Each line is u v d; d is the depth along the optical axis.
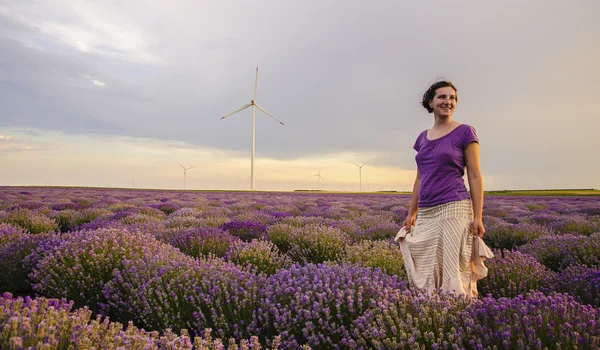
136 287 3.93
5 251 5.40
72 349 1.98
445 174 3.47
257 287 3.49
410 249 3.71
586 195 52.97
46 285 4.20
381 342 2.49
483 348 2.25
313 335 2.63
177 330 3.22
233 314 3.22
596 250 5.86
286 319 2.90
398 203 27.67
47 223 10.33
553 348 2.30
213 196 39.91
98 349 2.11
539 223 12.52
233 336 3.04
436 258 3.46
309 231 7.71
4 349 1.88
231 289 3.45
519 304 2.71
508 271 4.63
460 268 3.41
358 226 10.13
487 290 4.51
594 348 2.15
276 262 5.61
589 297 3.83
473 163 3.39
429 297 2.90
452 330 2.42
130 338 2.14
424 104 3.89
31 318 2.15
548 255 6.22
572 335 2.25
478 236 3.43
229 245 6.69
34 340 1.92
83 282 4.06
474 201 3.40
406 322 2.56
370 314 2.71
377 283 3.30
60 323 2.23
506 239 8.83
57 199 24.45
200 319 3.22
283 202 27.92
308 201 30.06
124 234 5.18
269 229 9.00
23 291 5.18
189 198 31.89
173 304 3.44
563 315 2.55
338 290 3.06
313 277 3.57
